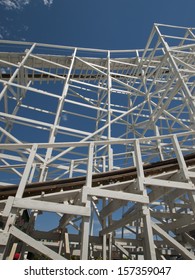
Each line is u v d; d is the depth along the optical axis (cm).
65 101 1074
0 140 1148
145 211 459
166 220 882
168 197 665
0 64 1254
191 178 561
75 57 1320
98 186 561
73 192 507
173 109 1254
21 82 1267
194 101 873
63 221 650
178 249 466
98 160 1091
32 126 1048
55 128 953
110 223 707
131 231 862
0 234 366
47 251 377
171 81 1041
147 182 496
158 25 1219
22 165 757
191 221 564
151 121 1195
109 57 1370
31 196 495
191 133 607
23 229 629
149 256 413
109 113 1124
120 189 562
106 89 1221
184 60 1320
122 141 548
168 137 595
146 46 1293
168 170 606
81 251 382
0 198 493
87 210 421
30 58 1294
